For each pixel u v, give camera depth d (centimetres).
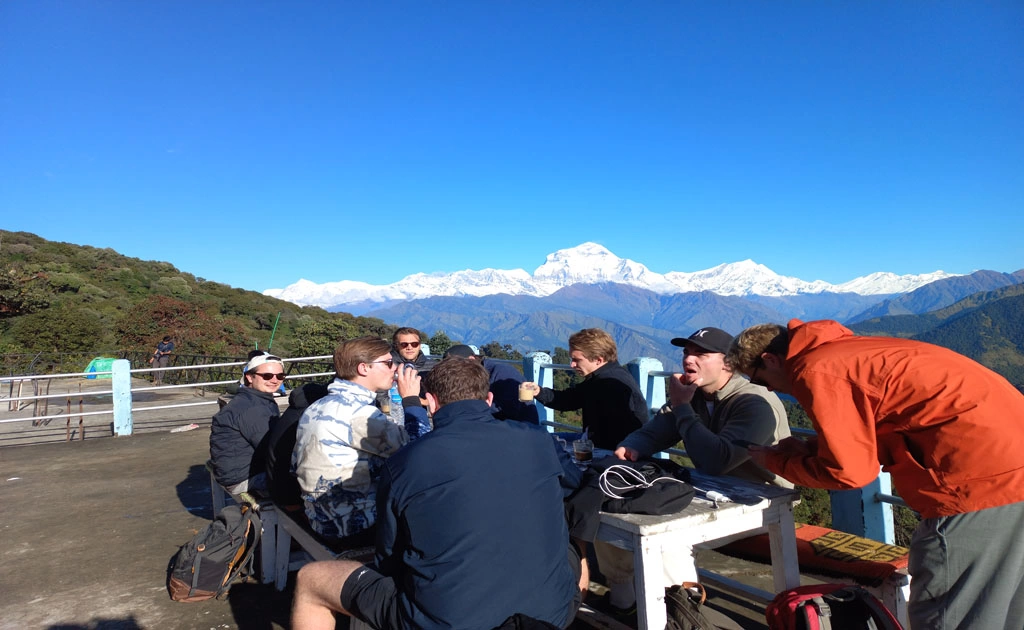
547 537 198
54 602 334
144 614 316
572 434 395
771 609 198
